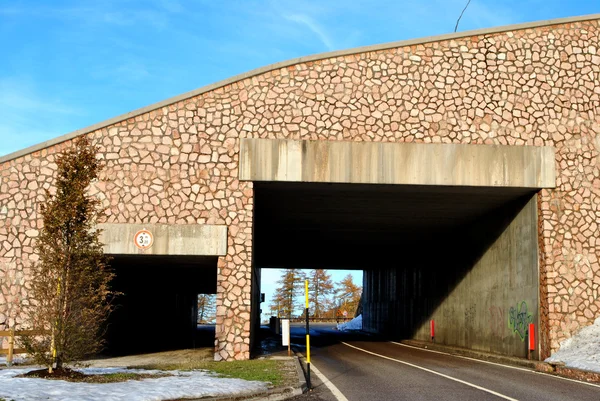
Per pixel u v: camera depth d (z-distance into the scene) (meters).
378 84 20.97
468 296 26.34
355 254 39.34
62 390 10.72
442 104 20.89
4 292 19.50
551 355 19.33
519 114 20.94
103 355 23.92
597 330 19.17
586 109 21.11
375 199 22.92
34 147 20.22
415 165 20.39
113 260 22.22
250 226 20.14
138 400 10.11
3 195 20.02
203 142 20.52
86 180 14.27
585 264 20.14
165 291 41.12
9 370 14.41
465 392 12.41
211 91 20.78
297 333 45.34
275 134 20.58
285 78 20.91
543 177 20.52
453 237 28.73
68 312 13.58
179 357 22.22
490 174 20.41
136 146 20.42
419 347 29.42
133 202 20.11
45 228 13.71
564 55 21.44
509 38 21.45
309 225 28.92
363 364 18.56
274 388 12.10
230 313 19.67
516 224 22.06
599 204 20.53
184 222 20.08
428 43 21.30
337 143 20.44
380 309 44.81
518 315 21.42
